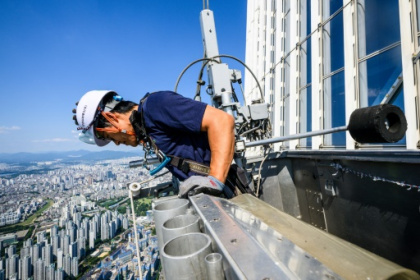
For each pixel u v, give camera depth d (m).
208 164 1.51
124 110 1.66
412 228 1.69
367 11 2.67
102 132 1.75
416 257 1.67
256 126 2.70
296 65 4.18
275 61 5.01
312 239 0.63
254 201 1.04
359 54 2.76
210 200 0.92
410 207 1.69
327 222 2.68
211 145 1.26
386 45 2.44
